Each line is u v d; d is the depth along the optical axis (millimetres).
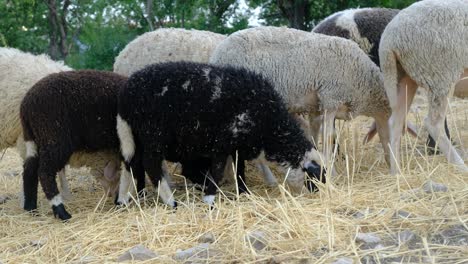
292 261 3912
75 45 22500
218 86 5449
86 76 5734
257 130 5531
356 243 4086
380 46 5910
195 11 17656
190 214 5066
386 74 5879
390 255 3861
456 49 5574
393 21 5836
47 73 6430
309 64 6082
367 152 7246
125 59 7621
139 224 4805
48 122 5465
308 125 6801
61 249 4629
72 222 5402
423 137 8078
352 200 4961
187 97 5418
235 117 5453
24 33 23078
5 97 6250
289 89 6133
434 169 5340
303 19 15789
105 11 18172
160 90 5434
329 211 4695
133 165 5742
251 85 5527
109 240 4680
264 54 6145
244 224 4656
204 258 4090
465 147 7227
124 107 5531
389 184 5445
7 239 5070
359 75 6211
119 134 5629
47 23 23234
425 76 5684
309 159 5645
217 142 5512
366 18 7539
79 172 7926
